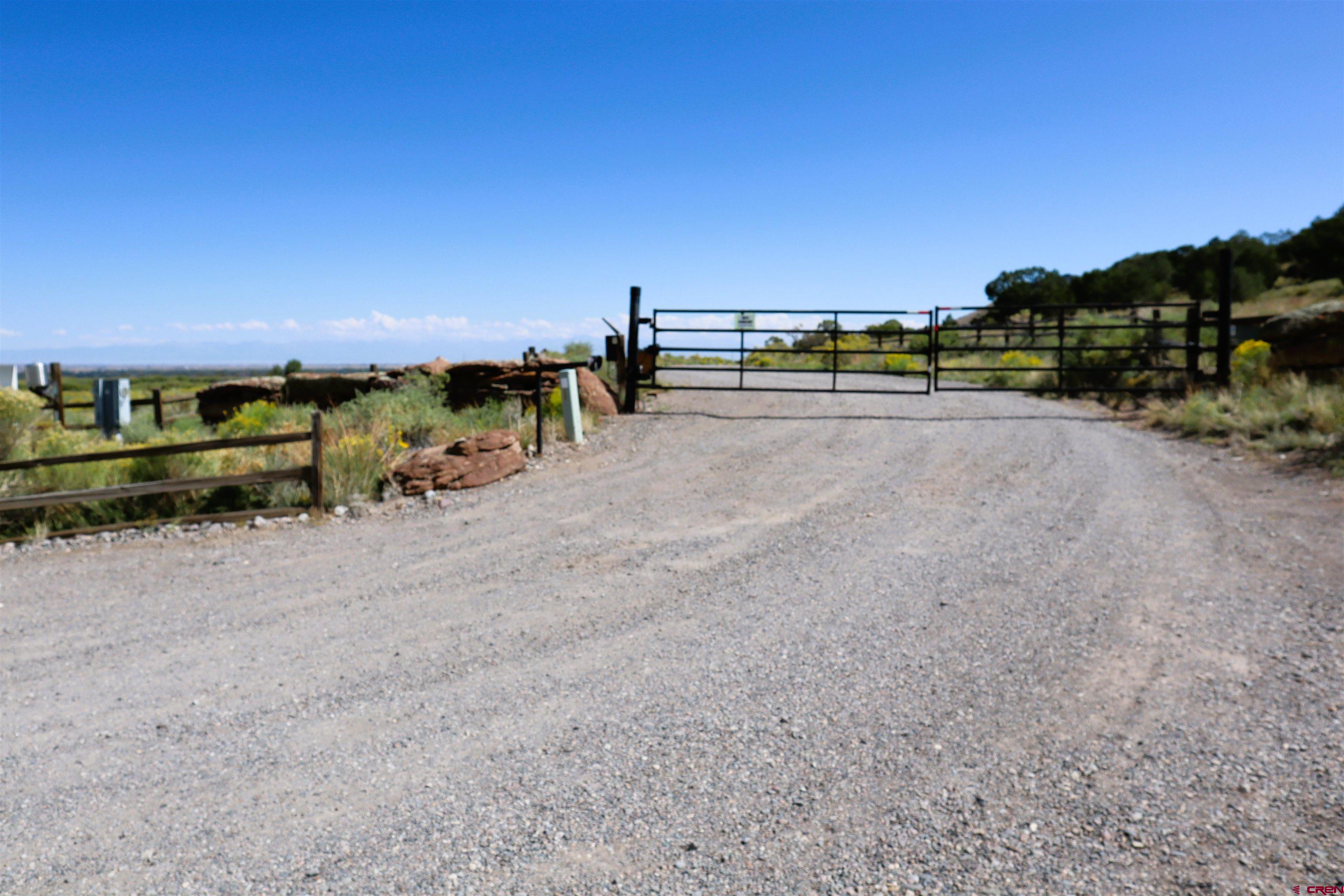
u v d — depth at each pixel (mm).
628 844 3061
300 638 5547
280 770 3781
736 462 11070
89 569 7555
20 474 10117
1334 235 37156
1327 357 12008
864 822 3105
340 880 2936
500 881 2883
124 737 4195
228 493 9828
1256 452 9656
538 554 7379
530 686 4578
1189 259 40656
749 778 3471
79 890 2967
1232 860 2736
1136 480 8805
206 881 2979
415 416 13695
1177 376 15633
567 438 12859
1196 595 5273
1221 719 3672
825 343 30484
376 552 7773
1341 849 2742
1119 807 3076
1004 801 3174
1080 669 4309
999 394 17312
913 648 4758
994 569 6129
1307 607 4918
